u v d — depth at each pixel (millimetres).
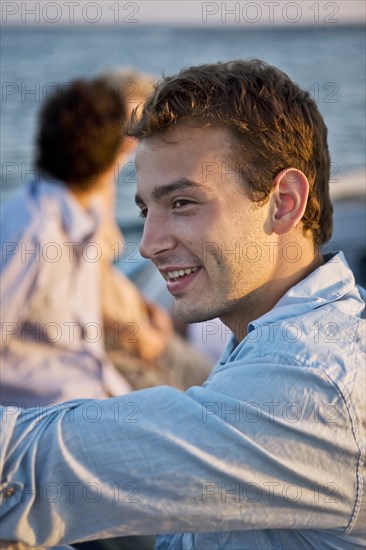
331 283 1278
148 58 52500
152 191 1227
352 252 3166
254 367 1121
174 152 1209
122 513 1089
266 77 1278
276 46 62500
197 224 1208
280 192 1258
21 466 1078
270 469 1088
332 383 1100
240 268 1233
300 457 1095
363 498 1119
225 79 1244
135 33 89875
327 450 1101
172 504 1086
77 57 54469
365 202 3488
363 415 1113
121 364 3037
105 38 91438
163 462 1076
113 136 2662
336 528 1140
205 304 1243
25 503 1072
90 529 1103
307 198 1264
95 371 2613
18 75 37719
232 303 1254
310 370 1103
